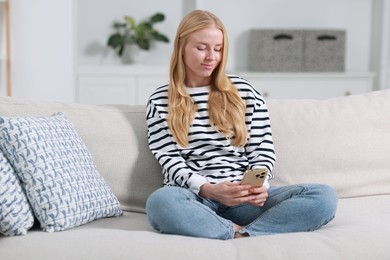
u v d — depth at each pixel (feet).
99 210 7.11
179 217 6.51
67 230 6.73
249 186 6.79
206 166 7.51
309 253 6.10
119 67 15.30
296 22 17.38
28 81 13.73
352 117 8.55
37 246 6.15
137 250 6.04
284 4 17.25
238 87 7.98
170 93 7.77
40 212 6.68
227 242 6.31
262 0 17.12
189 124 7.66
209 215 6.61
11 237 6.48
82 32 16.47
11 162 6.78
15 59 13.64
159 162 7.56
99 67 15.17
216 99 7.74
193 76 7.84
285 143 8.29
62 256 5.99
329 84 16.19
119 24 16.42
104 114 8.10
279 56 16.14
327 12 17.49
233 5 17.01
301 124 8.41
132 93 15.46
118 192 7.79
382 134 8.57
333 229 6.72
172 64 7.83
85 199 6.95
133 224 7.09
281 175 8.23
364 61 17.83
